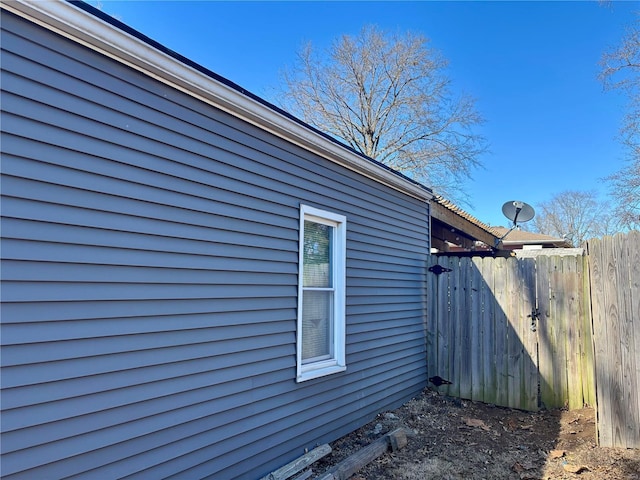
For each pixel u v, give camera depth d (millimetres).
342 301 4355
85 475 2131
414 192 5887
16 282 1916
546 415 4883
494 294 5496
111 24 2240
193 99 2852
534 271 5246
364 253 4812
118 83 2396
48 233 2041
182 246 2715
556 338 5047
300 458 3432
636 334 3869
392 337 5258
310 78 19250
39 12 1999
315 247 4180
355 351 4527
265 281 3387
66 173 2127
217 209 2986
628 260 3955
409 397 5527
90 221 2217
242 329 3141
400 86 18547
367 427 4547
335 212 4336
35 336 1968
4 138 1905
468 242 9188
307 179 3957
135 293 2418
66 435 2062
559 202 30484
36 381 1960
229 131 3129
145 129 2529
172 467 2576
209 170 2943
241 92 3049
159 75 2598
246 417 3135
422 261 6148
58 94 2113
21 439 1897
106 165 2309
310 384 3850
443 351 5863
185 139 2779
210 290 2895
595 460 3650
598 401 3986
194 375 2752
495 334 5441
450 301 5875
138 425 2398
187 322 2719
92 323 2199
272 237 3490
